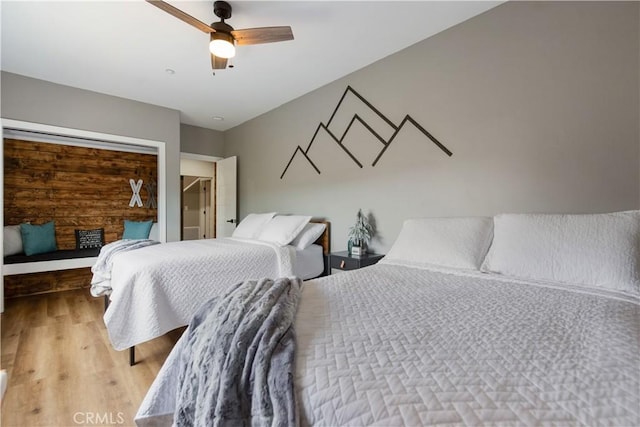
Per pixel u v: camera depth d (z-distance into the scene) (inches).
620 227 55.7
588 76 70.9
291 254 112.1
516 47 81.9
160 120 161.2
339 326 37.9
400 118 108.7
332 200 134.4
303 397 26.3
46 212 148.4
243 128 190.7
